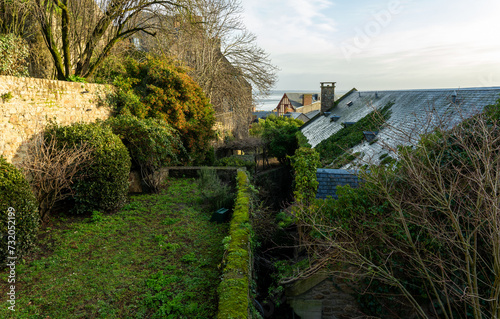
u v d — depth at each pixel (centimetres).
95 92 922
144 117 1091
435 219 569
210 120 1402
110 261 518
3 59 762
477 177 443
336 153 1366
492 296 459
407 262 586
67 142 707
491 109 605
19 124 653
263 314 579
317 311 625
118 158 750
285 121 4159
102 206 724
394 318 600
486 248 551
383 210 576
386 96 1675
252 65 2216
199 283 464
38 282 450
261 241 823
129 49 1648
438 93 1177
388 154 898
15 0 936
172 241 605
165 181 1041
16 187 495
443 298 579
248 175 1085
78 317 382
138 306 409
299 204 679
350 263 591
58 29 1204
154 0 1222
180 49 2042
